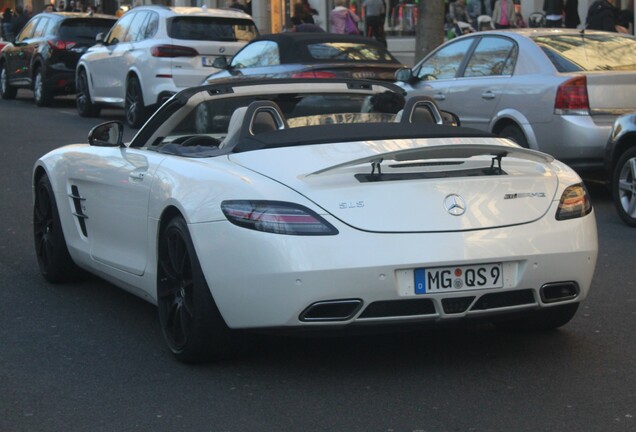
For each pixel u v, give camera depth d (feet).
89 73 68.08
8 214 36.37
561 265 17.99
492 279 17.46
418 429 15.93
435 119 21.93
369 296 16.96
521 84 38.83
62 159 25.22
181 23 60.85
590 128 36.52
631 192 33.35
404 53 92.32
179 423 16.44
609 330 21.34
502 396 17.37
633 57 39.24
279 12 102.47
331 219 17.04
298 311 16.98
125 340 21.25
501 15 77.41
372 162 17.47
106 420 16.66
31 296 25.18
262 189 17.52
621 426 15.93
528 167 18.86
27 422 16.66
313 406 17.03
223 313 17.97
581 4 73.97
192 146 21.83
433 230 17.19
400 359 19.52
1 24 147.02
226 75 52.75
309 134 19.27
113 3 146.00
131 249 21.57
